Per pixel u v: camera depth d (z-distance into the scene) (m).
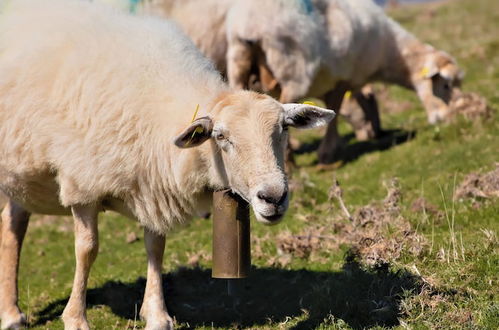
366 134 15.12
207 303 8.19
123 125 6.95
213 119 6.53
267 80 12.90
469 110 13.84
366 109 15.07
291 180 11.78
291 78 12.73
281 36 12.48
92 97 6.98
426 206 9.62
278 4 12.45
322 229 9.45
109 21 7.51
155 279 7.62
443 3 32.56
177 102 6.98
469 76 18.55
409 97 17.97
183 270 8.97
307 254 9.03
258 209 6.21
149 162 7.01
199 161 6.83
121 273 9.77
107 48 7.20
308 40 12.65
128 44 7.27
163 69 7.18
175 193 7.09
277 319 7.47
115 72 7.06
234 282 8.09
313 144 15.69
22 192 7.75
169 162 6.98
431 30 25.59
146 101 7.00
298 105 6.60
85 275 7.33
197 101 6.94
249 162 6.33
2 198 8.45
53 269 10.80
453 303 6.87
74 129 7.01
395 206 9.64
